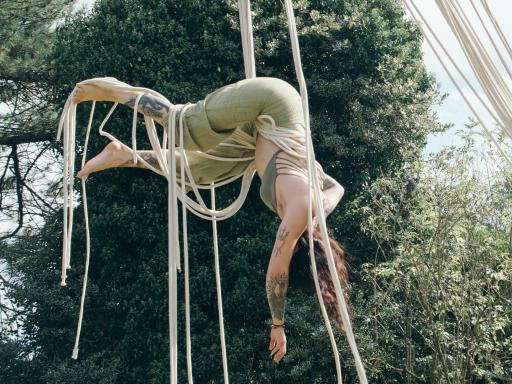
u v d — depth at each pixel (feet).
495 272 37.22
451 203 37.27
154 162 11.82
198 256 43.06
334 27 43.42
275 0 44.78
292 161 10.24
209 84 44.34
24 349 44.96
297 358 41.91
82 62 44.96
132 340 43.29
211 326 42.70
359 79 43.91
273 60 45.09
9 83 54.80
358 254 44.19
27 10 53.31
